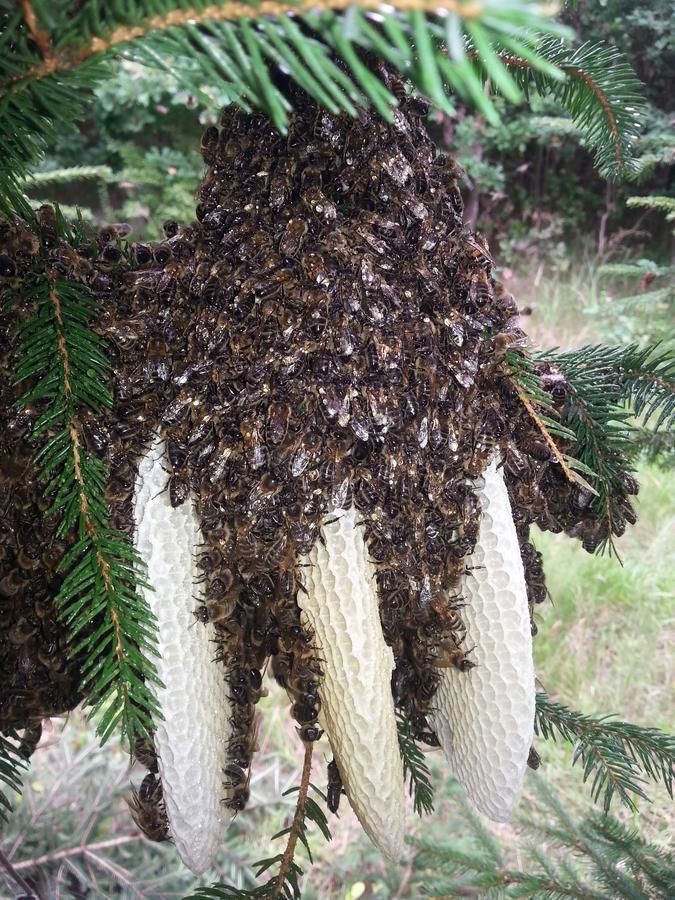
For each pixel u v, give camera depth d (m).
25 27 0.12
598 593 0.77
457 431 0.19
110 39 0.11
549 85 0.24
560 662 0.71
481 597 0.21
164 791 0.20
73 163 1.14
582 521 0.24
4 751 0.22
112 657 0.17
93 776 0.58
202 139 0.20
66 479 0.18
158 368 0.19
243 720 0.22
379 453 0.19
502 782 0.22
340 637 0.19
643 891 0.38
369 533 0.20
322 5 0.08
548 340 0.97
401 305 0.18
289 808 0.63
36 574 0.21
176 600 0.19
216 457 0.18
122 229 0.20
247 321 0.18
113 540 0.18
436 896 0.42
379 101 0.09
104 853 0.54
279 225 0.18
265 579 0.20
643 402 0.24
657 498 0.83
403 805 0.21
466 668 0.21
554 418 0.23
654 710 0.67
